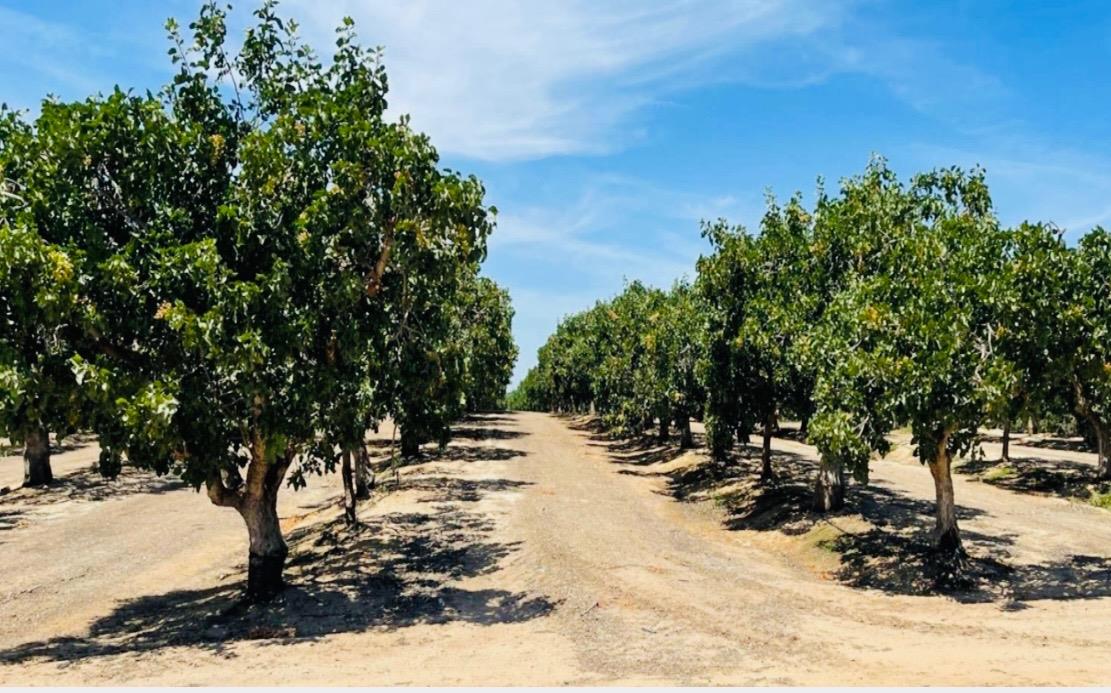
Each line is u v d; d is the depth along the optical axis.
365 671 11.11
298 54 16.77
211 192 15.42
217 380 13.77
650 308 43.28
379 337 15.84
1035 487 29.66
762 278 25.48
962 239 18.00
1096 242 19.61
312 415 14.53
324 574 18.28
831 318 19.45
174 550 23.11
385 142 14.82
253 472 15.69
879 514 23.14
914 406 15.38
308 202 14.84
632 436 52.84
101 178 14.28
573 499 28.75
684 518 26.95
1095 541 20.42
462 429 56.97
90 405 12.94
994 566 17.67
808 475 31.25
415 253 15.34
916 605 15.23
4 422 12.36
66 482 33.31
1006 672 10.55
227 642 13.38
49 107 13.77
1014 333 16.12
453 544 20.98
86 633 15.08
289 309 13.96
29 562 21.44
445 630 13.83
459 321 35.59
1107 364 16.72
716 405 26.86
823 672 10.72
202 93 16.03
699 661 11.43
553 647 12.41
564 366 71.94
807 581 17.77
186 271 12.90
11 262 11.30
